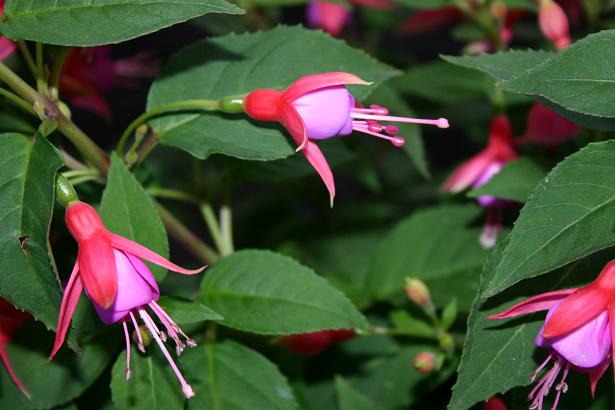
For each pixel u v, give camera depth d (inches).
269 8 29.1
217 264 21.4
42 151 19.5
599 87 18.6
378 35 31.3
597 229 18.4
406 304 24.2
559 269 19.8
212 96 21.5
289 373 24.4
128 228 20.2
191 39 45.7
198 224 37.9
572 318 18.3
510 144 23.8
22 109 21.9
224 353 21.7
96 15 19.2
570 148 24.1
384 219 31.4
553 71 18.7
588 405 20.8
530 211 18.5
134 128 21.1
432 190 31.8
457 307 24.1
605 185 18.5
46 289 19.0
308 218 30.5
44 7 19.4
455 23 43.7
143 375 20.4
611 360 19.0
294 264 21.0
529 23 31.2
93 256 18.7
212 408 21.3
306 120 19.5
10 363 21.7
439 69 27.7
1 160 19.7
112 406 22.3
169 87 21.6
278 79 21.4
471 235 25.1
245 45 21.7
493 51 28.0
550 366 19.7
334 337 22.7
